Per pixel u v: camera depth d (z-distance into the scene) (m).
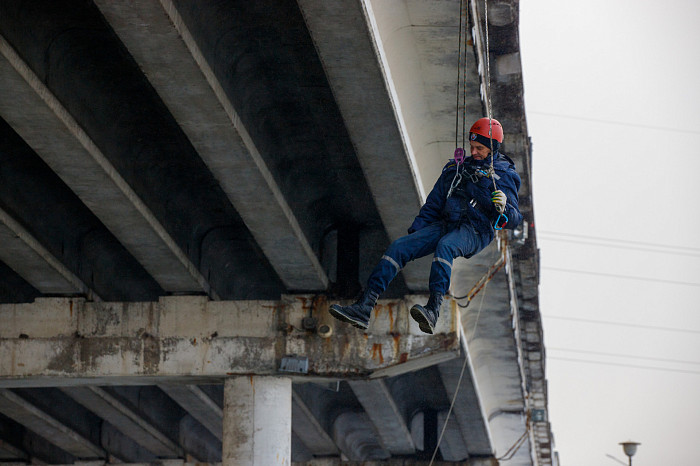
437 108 36.59
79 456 68.31
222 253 44.31
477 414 65.38
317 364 41.16
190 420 70.50
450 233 22.00
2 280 43.06
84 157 31.92
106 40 30.34
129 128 34.69
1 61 26.91
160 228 37.22
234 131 31.03
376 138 32.12
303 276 40.94
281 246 38.28
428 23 32.12
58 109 29.67
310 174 38.84
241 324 41.62
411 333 41.03
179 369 41.31
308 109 34.56
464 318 56.91
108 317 41.81
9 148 35.19
